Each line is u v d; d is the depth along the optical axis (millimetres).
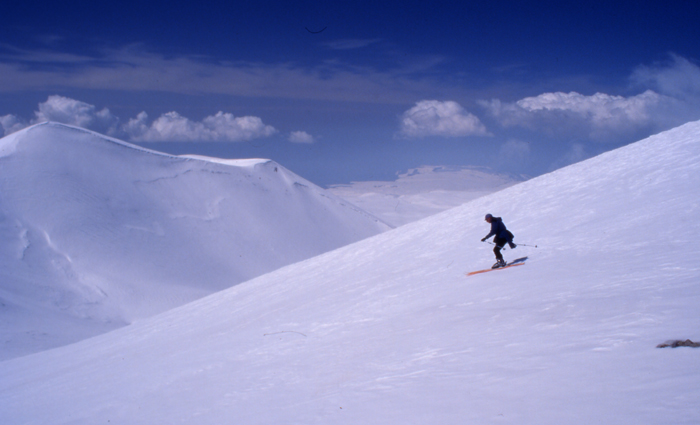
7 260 60719
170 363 11789
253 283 28938
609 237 12047
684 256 8422
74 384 13102
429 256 18234
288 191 119375
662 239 10383
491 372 4801
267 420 5199
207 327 18328
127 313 56469
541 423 3359
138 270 68500
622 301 6359
